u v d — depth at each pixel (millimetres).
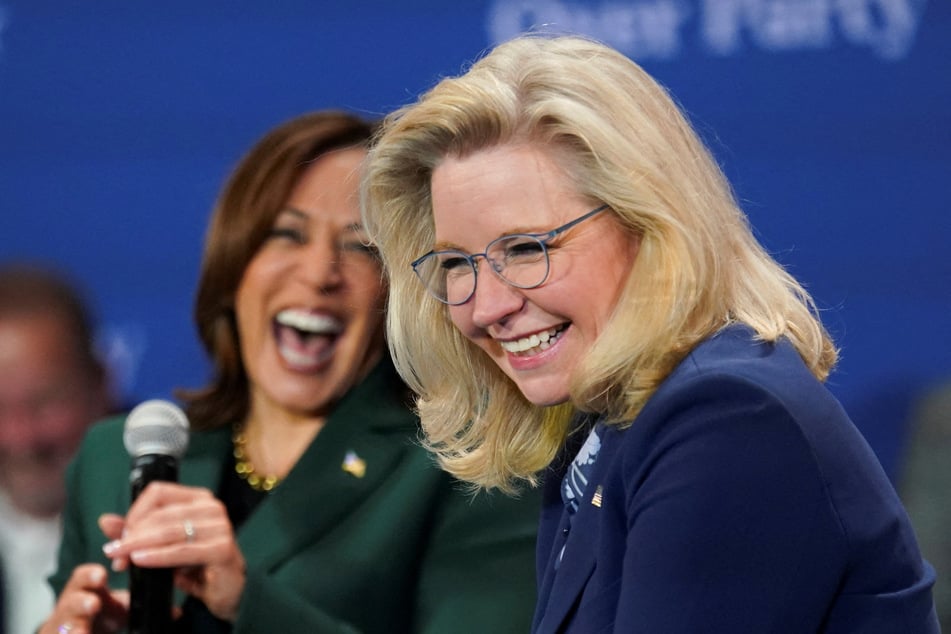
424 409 6168
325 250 7973
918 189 11664
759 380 4656
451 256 5246
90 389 11141
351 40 12031
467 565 7602
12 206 12273
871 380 11617
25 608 10391
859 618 4695
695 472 4590
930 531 8898
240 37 12125
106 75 12219
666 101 5219
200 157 12180
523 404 6043
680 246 4891
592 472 5199
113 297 12156
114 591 7922
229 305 8195
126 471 8367
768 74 11703
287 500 7797
